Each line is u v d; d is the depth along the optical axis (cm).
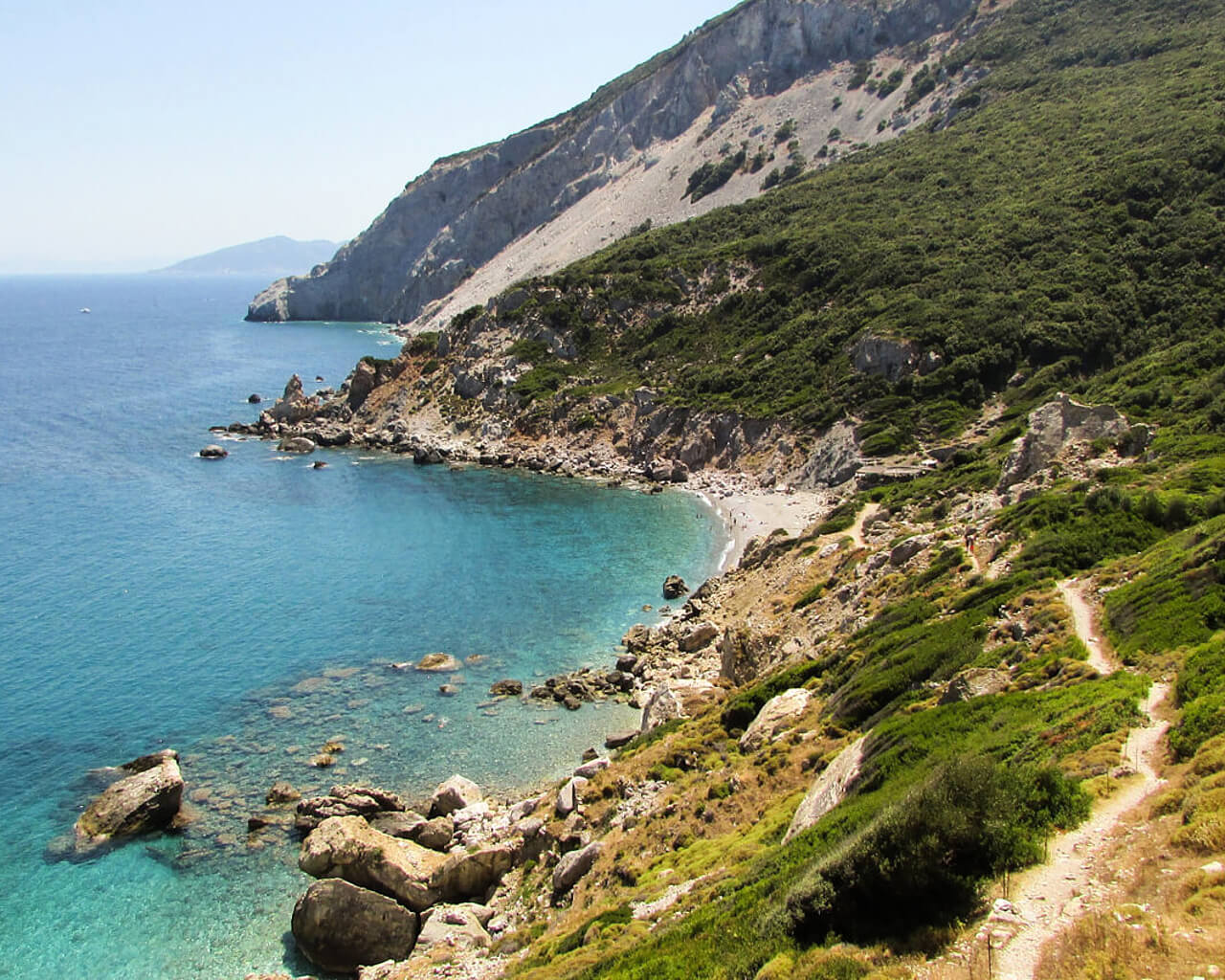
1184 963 1270
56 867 3725
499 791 4344
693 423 11025
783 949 1831
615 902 2797
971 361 9188
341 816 3878
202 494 9881
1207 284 8981
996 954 1478
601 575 7438
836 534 6725
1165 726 2130
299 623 6312
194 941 3353
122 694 5212
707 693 4784
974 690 2878
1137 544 3878
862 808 2294
